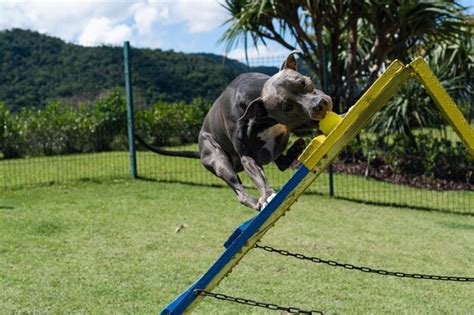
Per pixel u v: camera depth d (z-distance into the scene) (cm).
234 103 310
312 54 1370
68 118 1655
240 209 827
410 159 1154
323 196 973
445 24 1183
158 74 2566
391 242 687
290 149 336
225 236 678
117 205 838
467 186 1093
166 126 1836
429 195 1024
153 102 2280
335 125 299
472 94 1296
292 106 290
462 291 529
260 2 1170
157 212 798
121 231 689
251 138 304
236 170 348
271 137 307
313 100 285
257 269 568
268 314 454
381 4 1157
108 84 2567
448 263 609
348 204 918
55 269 541
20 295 472
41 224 707
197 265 566
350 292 512
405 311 472
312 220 789
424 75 307
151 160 1369
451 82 1268
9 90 2562
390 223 792
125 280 518
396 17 1186
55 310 444
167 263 571
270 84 293
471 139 309
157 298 476
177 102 2134
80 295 477
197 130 1894
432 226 786
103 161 1355
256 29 1245
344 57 1380
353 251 638
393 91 306
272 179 1092
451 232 753
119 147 1686
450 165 1122
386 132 1232
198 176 1117
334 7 1241
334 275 555
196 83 2448
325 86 1019
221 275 324
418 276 358
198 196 920
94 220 741
